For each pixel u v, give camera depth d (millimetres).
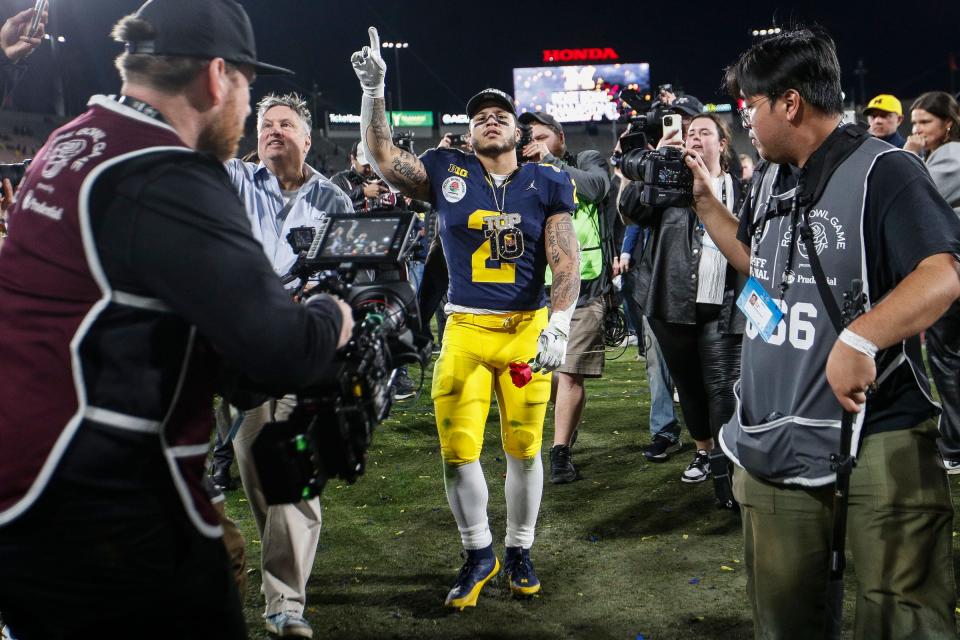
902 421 1961
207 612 1597
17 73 2934
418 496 4551
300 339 1490
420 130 43250
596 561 3598
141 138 1508
